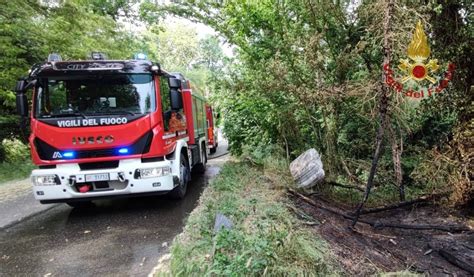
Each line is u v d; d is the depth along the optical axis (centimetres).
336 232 500
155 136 626
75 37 1345
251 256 340
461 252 470
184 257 367
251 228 429
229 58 895
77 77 623
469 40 568
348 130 679
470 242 500
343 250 447
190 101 912
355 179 668
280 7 756
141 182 615
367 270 406
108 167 620
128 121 614
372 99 536
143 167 614
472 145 554
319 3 641
